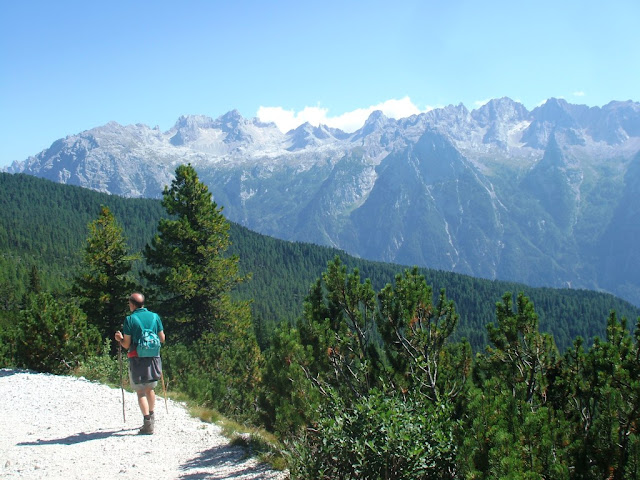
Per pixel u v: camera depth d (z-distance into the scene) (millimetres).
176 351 18734
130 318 9484
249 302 33844
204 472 7465
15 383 13984
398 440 5496
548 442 4770
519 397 5930
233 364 19000
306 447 6488
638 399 5297
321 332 9031
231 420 12516
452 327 8734
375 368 8734
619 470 5031
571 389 6625
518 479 4223
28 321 16422
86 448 8500
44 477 7074
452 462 5426
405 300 8883
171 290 28969
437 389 7691
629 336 6676
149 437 9336
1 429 9578
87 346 17281
